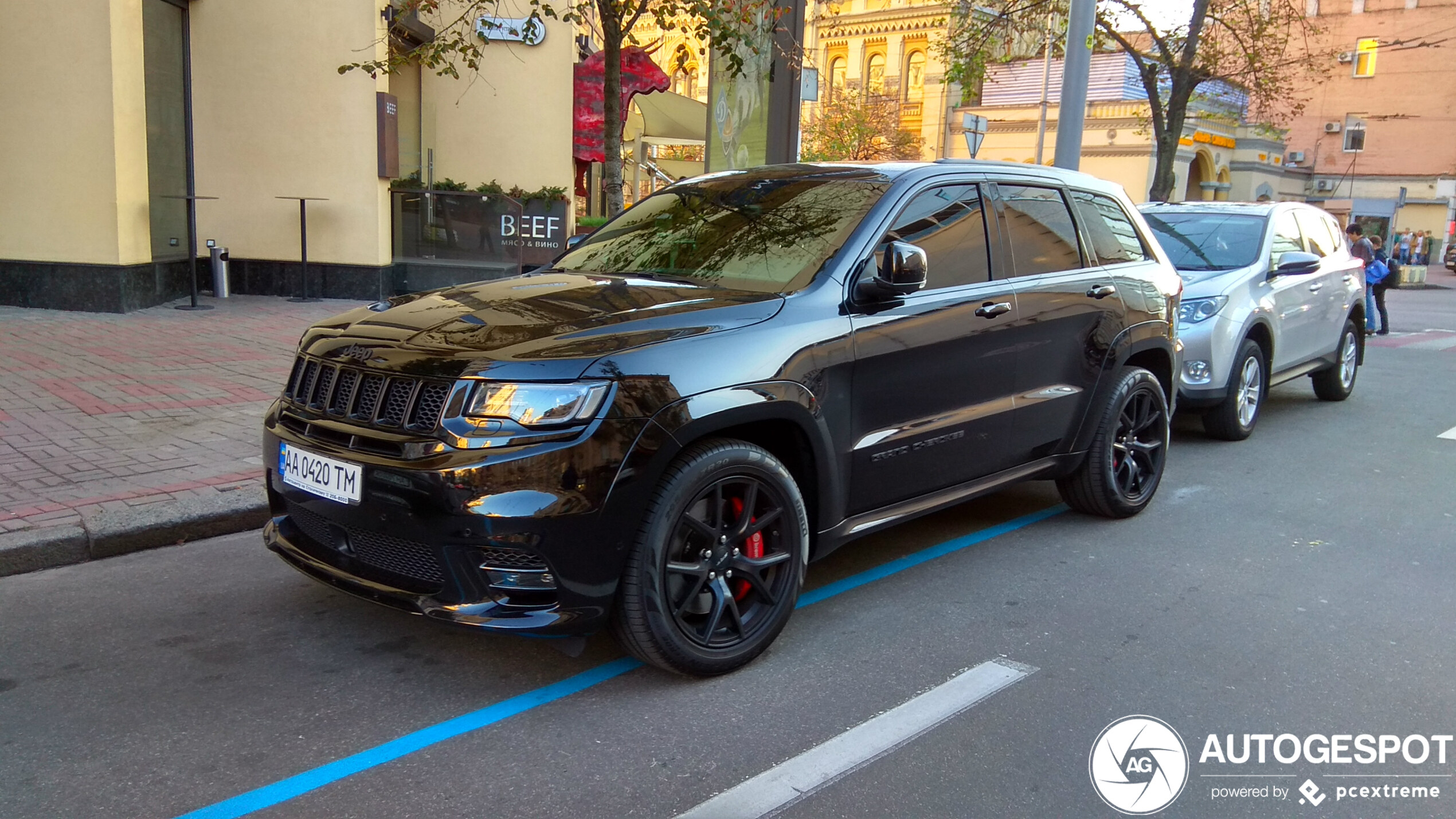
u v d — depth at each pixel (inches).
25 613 157.8
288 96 505.4
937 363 167.0
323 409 138.7
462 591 125.6
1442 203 1915.6
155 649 146.6
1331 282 364.5
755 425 145.8
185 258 494.6
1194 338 292.4
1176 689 140.9
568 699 134.7
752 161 332.8
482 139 609.9
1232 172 1544.0
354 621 158.2
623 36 302.0
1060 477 209.5
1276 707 136.3
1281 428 336.5
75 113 410.9
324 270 517.7
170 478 211.3
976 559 195.5
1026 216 194.2
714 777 116.2
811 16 1798.7
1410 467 280.1
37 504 192.4
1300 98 2020.2
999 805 111.7
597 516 124.1
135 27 425.7
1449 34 1873.8
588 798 111.3
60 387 289.0
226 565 180.4
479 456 121.7
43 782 111.9
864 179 174.6
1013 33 658.2
